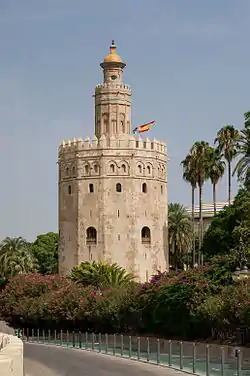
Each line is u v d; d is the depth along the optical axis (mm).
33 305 79562
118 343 51438
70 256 106312
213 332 51531
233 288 50688
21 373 24922
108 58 110000
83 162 106000
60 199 109500
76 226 105812
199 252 106875
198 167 102375
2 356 21453
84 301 72938
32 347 63312
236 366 33312
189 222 119688
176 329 56594
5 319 86875
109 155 105000
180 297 55188
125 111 109500
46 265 141750
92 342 56938
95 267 91125
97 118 109938
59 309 74375
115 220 104250
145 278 104500
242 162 78625
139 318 62562
